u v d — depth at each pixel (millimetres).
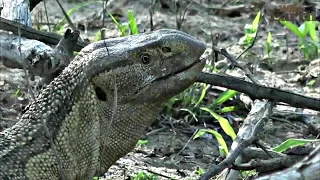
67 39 8414
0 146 6961
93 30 13734
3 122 9953
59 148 6988
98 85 7039
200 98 10633
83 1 14617
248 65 9562
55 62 8305
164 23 13984
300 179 5543
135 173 9031
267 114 7996
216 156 9867
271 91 8266
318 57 12961
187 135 10422
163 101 7195
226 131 9172
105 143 7098
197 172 9320
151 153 9734
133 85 7062
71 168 7035
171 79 7105
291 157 7277
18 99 10688
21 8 9648
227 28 14039
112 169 9102
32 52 8578
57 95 7074
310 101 8242
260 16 12141
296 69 12695
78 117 7031
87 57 7094
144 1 14664
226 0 15039
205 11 14625
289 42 13586
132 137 7246
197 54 7137
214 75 8438
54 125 7004
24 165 6906
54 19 13938
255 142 7551
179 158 9750
